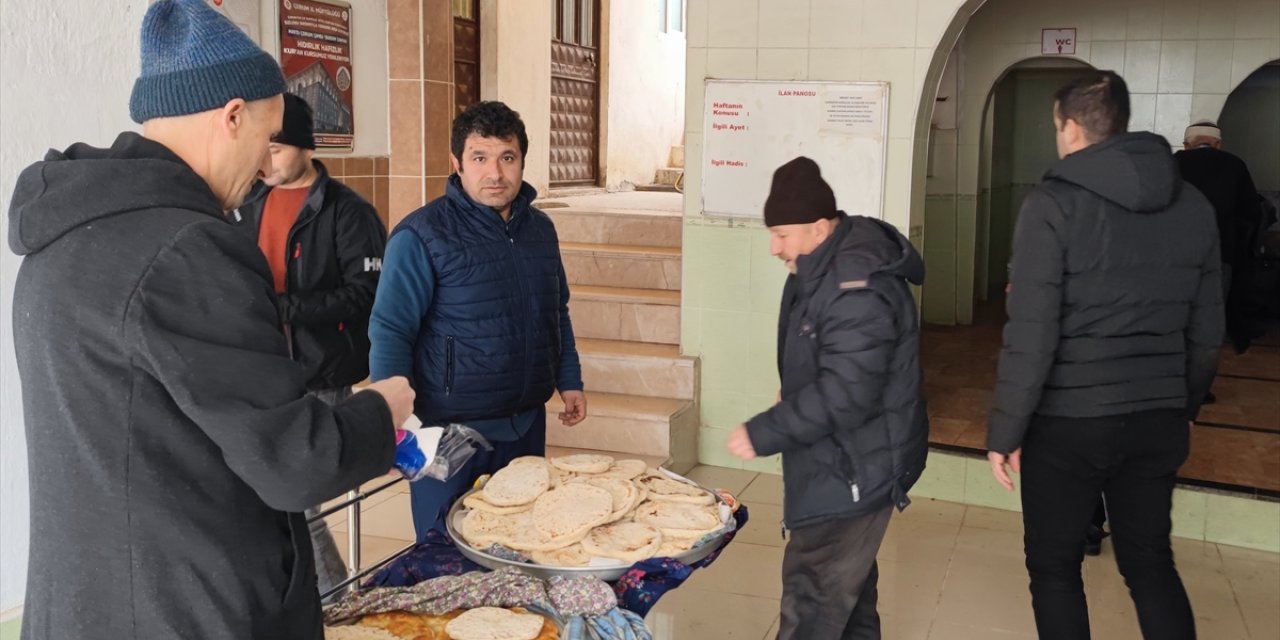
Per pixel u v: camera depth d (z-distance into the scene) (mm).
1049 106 10188
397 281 2561
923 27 4559
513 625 1669
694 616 3588
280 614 1370
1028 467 2611
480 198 2615
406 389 1501
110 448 1233
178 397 1220
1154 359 2516
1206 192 5672
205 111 1335
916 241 4855
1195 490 4379
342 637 1669
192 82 1317
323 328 2994
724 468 5203
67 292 1232
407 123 5180
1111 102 2492
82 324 1227
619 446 4945
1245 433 5207
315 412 1302
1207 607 3717
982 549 4234
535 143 7805
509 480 2209
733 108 4906
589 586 1764
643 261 5988
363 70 4973
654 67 10320
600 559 1912
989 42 8188
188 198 1303
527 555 1934
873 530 2455
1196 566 4098
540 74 7809
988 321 8656
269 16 4316
